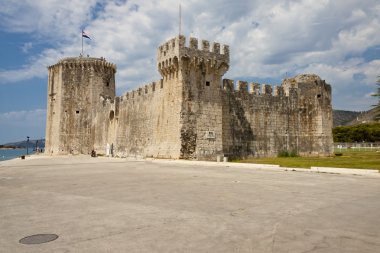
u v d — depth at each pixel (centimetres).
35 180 2314
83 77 7794
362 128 14162
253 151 5088
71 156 7031
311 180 2203
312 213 1171
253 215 1144
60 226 1012
